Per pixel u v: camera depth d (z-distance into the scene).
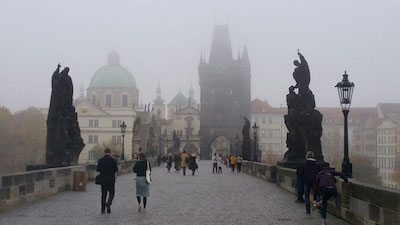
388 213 14.37
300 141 33.47
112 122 180.00
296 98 33.69
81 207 22.72
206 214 20.81
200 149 197.50
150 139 114.06
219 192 31.22
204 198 27.38
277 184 37.59
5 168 137.12
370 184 16.81
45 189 26.58
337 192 18.80
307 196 20.69
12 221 18.39
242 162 68.75
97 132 179.75
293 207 23.17
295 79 33.62
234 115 199.00
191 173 60.81
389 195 14.30
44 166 32.25
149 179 22.05
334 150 181.88
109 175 21.28
